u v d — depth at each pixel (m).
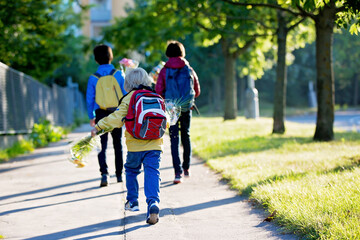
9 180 7.60
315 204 4.33
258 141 11.20
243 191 5.62
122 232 4.27
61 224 4.63
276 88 13.84
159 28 20.70
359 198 4.36
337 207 4.19
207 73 44.56
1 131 12.35
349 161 6.92
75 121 31.31
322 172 6.11
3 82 12.99
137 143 4.49
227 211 4.88
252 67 21.16
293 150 9.06
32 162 10.17
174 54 6.54
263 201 4.91
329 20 10.34
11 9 13.98
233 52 21.88
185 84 6.43
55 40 18.91
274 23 15.19
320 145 9.62
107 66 6.52
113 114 4.43
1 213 5.18
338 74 48.47
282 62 13.77
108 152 11.25
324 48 10.57
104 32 22.30
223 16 12.97
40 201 5.77
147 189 4.43
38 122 18.28
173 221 4.57
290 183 5.39
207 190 5.99
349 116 32.59
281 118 13.84
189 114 6.70
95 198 5.81
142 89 4.51
